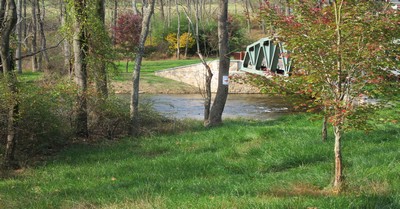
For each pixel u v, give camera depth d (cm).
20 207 730
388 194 620
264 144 1115
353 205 575
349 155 948
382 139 1117
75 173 982
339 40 667
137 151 1222
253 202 607
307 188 716
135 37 3562
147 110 1662
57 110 1336
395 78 710
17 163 1094
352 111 649
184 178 888
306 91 707
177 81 3628
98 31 1416
